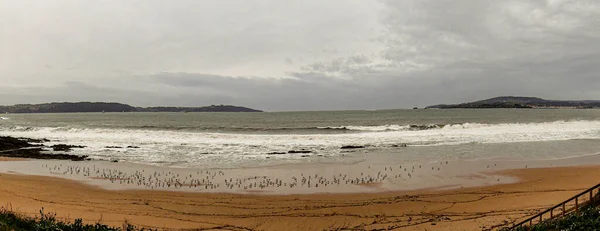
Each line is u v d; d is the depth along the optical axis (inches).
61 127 2090.3
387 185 616.4
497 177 665.0
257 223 438.3
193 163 832.3
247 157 910.4
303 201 527.5
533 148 1023.0
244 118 3558.1
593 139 1215.6
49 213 428.1
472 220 435.2
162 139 1272.1
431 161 833.5
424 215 462.9
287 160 866.1
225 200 533.0
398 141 1192.8
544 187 581.6
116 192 578.2
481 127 1654.8
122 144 1161.4
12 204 492.7
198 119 3390.7
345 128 1733.5
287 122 2659.9
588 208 365.1
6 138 1300.4
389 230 412.8
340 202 521.3
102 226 363.9
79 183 638.5
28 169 774.5
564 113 4136.3
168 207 499.5
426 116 3464.6
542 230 350.3
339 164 807.7
